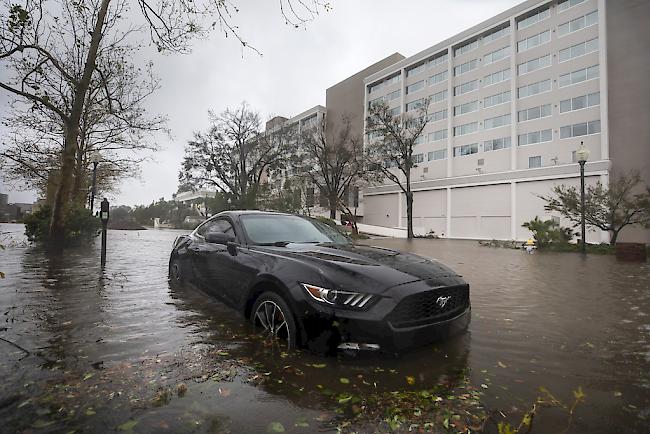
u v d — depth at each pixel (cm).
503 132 3866
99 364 286
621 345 359
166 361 295
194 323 402
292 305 307
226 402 231
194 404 227
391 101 5178
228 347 328
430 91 4656
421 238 3784
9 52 738
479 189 3931
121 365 285
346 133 4544
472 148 4153
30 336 348
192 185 4225
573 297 594
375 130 4062
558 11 3494
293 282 315
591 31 3266
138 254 1163
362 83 5759
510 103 3803
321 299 294
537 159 3569
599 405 240
